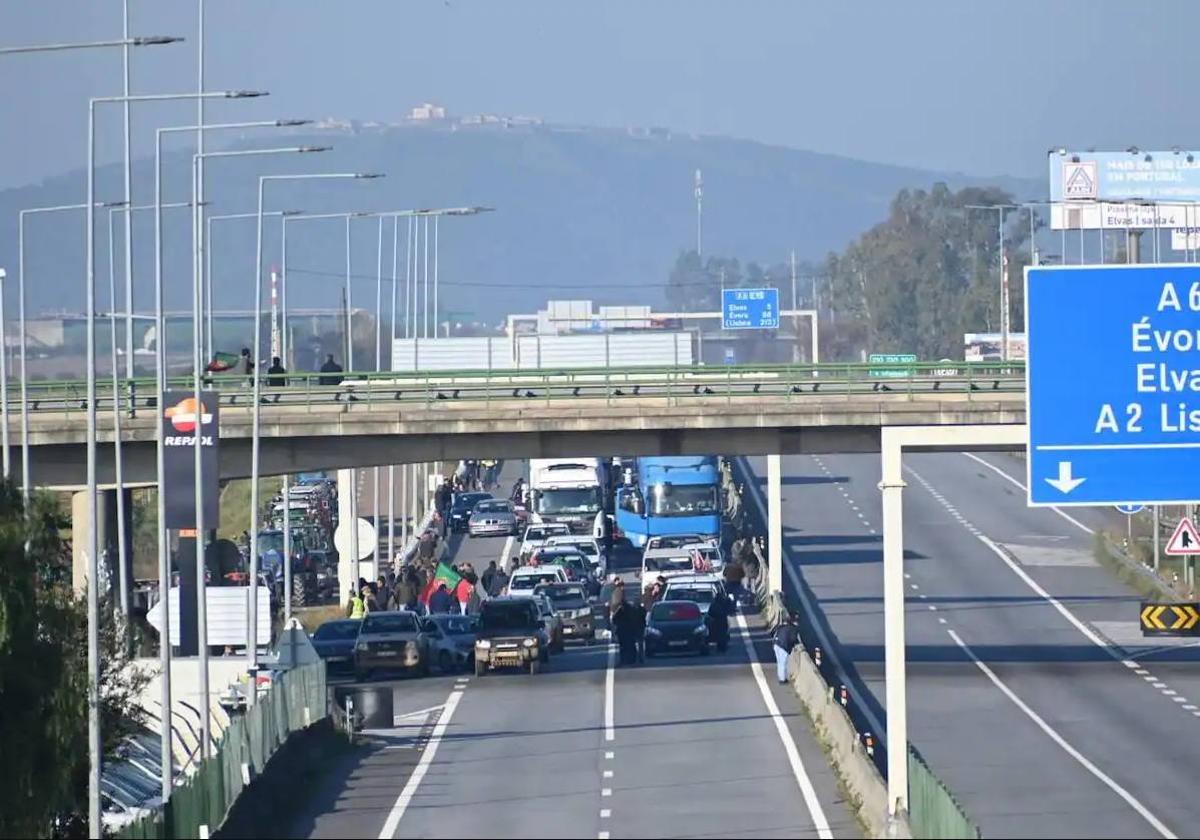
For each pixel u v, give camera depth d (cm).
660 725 18088
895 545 12512
